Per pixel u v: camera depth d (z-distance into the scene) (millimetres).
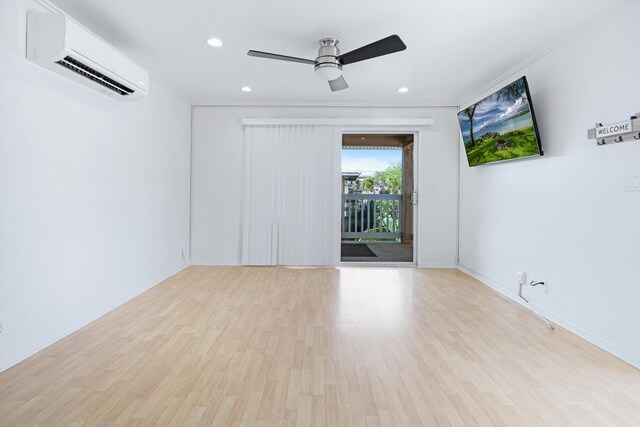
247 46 3121
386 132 5125
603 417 1668
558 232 2900
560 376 2055
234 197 5082
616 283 2326
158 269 4125
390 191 5270
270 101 4934
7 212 2096
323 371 2100
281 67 3631
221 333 2660
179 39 2988
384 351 2373
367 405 1764
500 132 3461
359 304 3375
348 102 4945
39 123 2326
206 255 5113
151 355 2287
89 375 2023
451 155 5031
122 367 2123
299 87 4301
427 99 4801
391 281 4266
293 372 2084
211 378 2008
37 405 1726
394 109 5012
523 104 3041
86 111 2803
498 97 3383
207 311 3156
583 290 2617
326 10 2492
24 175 2213
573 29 2703
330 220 5047
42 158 2355
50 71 2414
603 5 2350
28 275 2254
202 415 1668
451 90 4395
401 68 3623
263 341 2521
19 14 2150
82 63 2402
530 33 2791
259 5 2436
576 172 2695
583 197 2619
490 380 2008
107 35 2914
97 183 2955
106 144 3072
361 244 5277
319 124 4996
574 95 2730
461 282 4242
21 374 2023
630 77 2240
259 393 1860
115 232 3230
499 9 2449
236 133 5055
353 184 5246
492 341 2545
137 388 1893
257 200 5035
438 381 1994
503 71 3697
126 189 3406
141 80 3104
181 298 3535
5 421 1601
